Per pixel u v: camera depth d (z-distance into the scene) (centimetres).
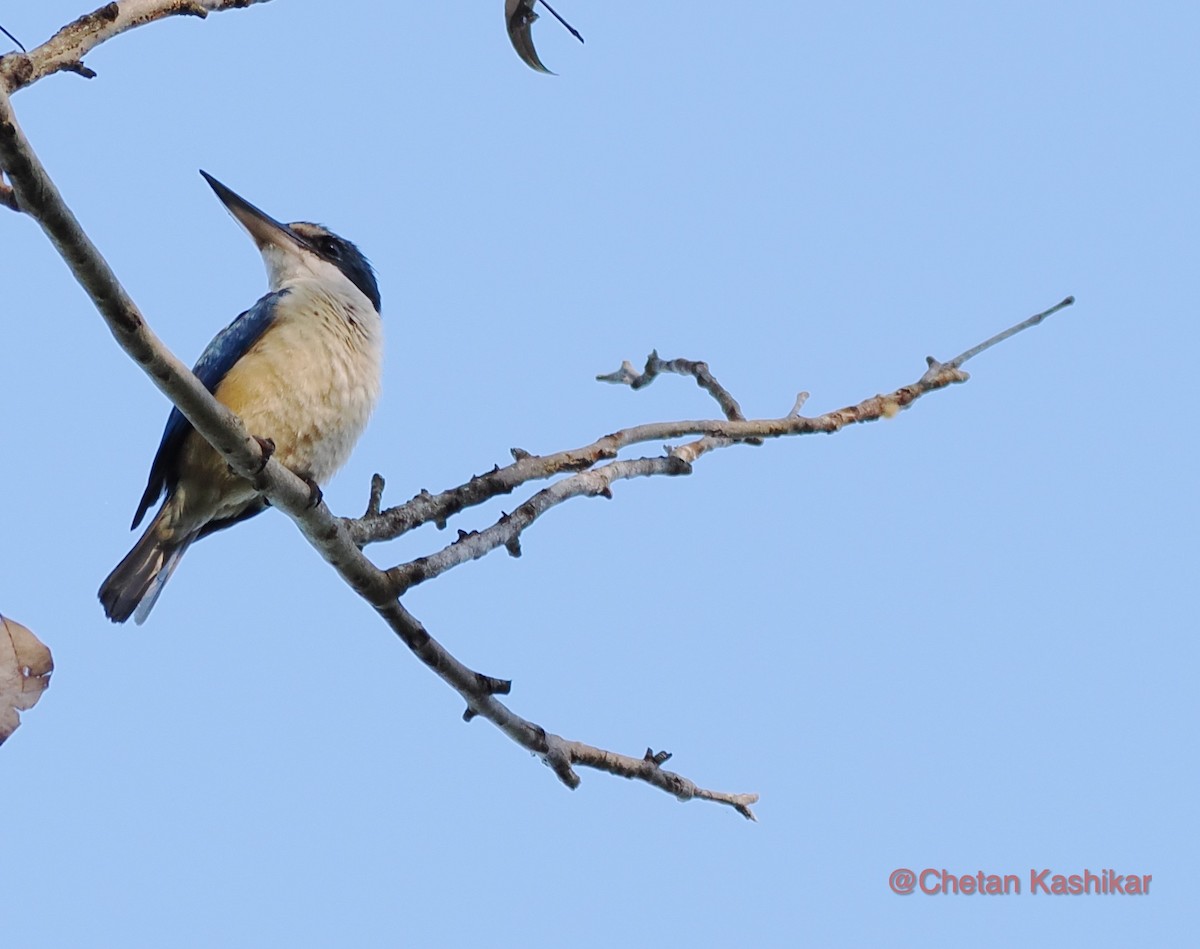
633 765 952
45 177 586
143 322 687
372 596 854
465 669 889
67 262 632
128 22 816
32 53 777
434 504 973
